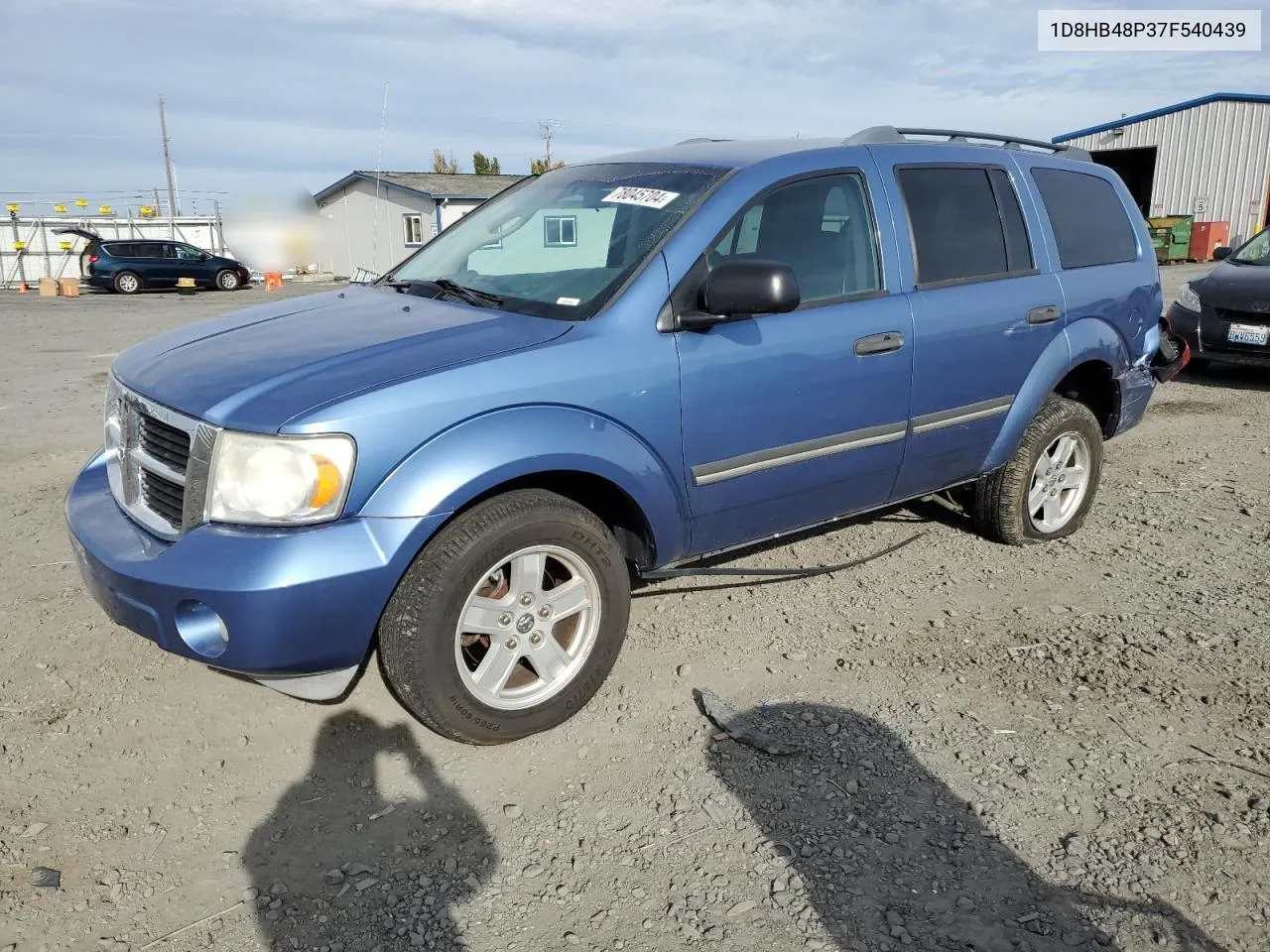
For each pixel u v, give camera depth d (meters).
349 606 2.81
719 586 4.50
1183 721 3.40
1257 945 2.42
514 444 3.03
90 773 3.10
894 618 4.20
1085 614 4.23
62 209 35.59
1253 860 2.71
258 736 3.30
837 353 3.82
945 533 5.18
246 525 2.81
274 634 2.74
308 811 2.93
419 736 3.31
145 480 3.19
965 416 4.39
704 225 3.56
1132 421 5.42
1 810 2.90
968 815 2.91
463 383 2.99
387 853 2.76
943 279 4.27
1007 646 3.95
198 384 3.04
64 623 4.07
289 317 3.71
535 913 2.53
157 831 2.84
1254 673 3.72
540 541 3.16
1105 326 4.98
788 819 2.89
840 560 4.81
